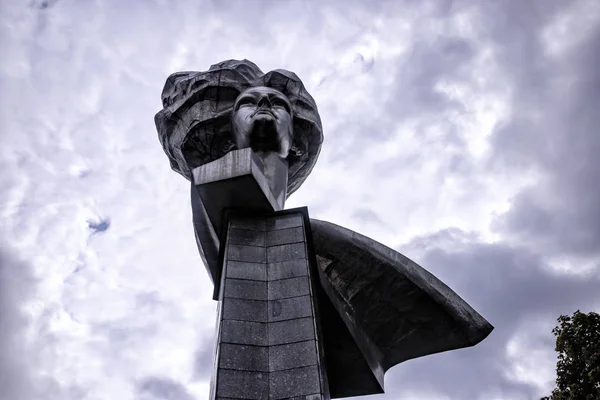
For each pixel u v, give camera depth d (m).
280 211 12.98
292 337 10.75
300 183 17.86
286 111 15.94
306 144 17.11
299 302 11.29
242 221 12.77
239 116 15.57
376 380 14.02
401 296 13.84
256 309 11.23
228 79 16.47
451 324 13.95
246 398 9.91
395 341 14.41
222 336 10.66
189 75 17.14
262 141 15.27
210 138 16.12
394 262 13.61
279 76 16.84
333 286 13.64
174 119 16.58
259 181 12.55
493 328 13.85
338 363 13.80
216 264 14.29
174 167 17.86
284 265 11.99
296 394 9.95
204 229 13.70
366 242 13.66
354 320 13.77
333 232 13.73
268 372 10.28
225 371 10.18
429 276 13.78
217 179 12.28
